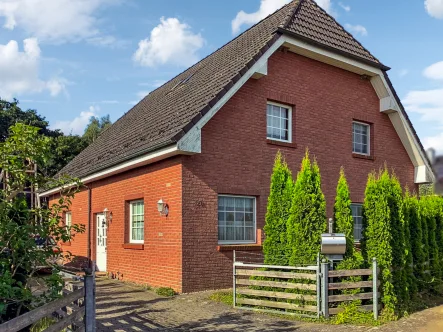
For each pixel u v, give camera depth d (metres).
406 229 9.80
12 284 5.48
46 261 5.84
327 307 8.07
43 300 5.62
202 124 10.91
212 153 11.59
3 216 5.38
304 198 8.88
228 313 8.66
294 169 13.38
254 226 12.48
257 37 14.18
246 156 12.30
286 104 13.64
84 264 8.77
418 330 7.41
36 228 5.57
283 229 9.33
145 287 11.95
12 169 5.65
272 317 8.33
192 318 8.27
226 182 11.80
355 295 8.24
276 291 8.83
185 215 10.98
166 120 12.82
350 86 15.38
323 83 14.55
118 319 8.25
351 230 9.08
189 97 13.24
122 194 13.95
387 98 16.06
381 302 8.53
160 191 11.84
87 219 16.53
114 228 14.37
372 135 16.03
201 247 11.16
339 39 14.94
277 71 13.34
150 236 12.23
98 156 16.59
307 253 8.71
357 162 15.28
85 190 16.84
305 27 14.08
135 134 14.62
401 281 8.98
